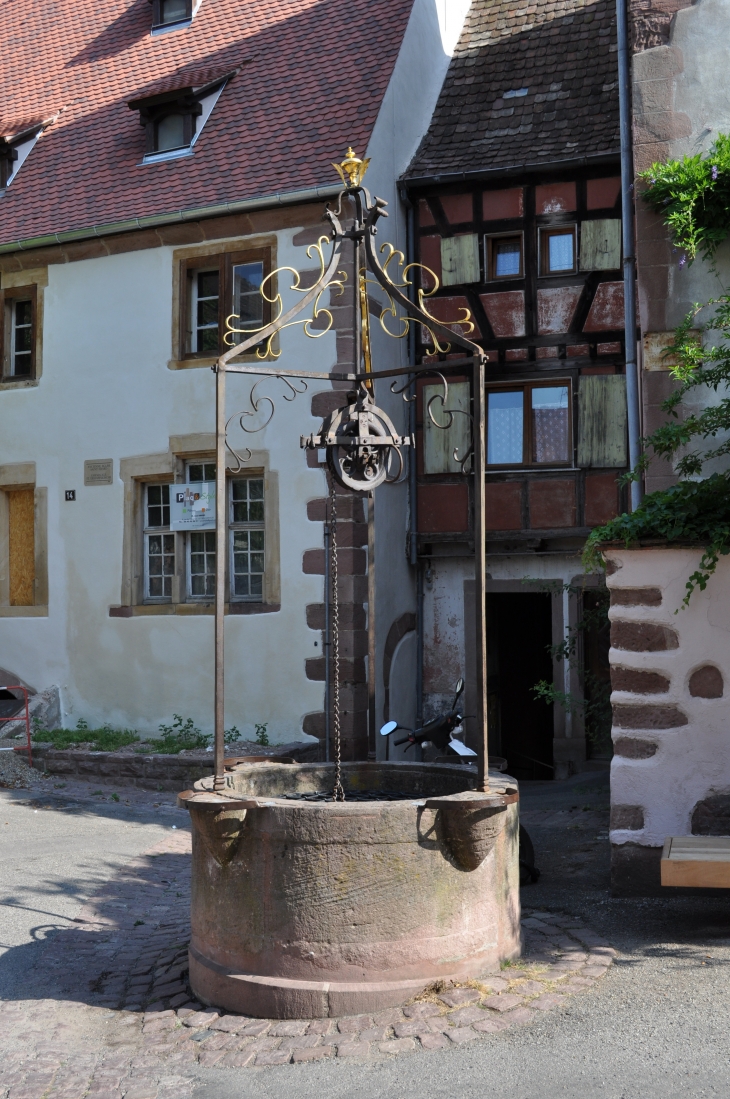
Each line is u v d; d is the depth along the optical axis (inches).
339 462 195.6
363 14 539.2
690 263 269.4
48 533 516.4
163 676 486.3
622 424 483.8
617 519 235.1
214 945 177.5
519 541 502.6
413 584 522.9
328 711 448.5
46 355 520.1
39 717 496.1
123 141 551.2
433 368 187.3
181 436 484.7
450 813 169.8
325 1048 155.2
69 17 671.8
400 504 505.0
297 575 458.3
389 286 195.3
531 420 501.0
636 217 275.3
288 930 168.7
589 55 538.3
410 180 502.0
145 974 196.1
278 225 469.4
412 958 168.6
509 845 185.5
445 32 568.4
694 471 261.7
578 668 470.3
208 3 612.7
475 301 508.4
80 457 509.7
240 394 474.3
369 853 167.5
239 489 482.9
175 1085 148.7
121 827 340.5
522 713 599.8
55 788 416.2
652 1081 136.7
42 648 516.1
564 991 167.9
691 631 226.4
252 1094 143.8
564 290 496.4
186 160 514.3
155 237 494.3
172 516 487.8
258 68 542.6
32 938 218.8
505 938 181.8
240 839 173.6
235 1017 170.1
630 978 172.4
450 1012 162.6
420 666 522.6
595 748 506.3
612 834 229.3
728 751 223.6
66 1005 181.8
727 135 268.7
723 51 271.6
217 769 188.1
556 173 495.5
